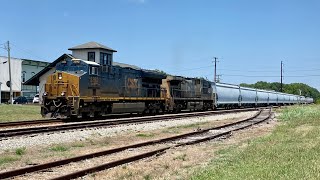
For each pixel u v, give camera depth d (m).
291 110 44.88
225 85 56.12
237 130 21.50
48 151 13.72
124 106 31.59
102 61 59.19
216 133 20.52
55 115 26.84
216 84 52.75
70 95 26.52
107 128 21.50
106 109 29.72
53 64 54.97
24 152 13.23
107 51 60.25
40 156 12.55
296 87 184.88
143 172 10.10
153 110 37.00
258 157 11.33
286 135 17.42
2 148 13.91
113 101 30.36
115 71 30.81
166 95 38.91
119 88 31.30
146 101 35.62
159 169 10.52
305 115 32.88
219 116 35.72
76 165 10.84
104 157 12.27
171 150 13.96
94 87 27.98
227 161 11.18
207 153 13.38
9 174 9.14
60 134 18.08
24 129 18.88
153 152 12.91
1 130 18.20
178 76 41.81
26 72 76.94
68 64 27.95
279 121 29.05
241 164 10.38
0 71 70.56
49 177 9.30
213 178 8.80
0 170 10.23
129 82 32.81
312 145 13.33
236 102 58.34
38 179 9.07
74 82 26.56
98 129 20.80
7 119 29.06
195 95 45.28
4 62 70.88
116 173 9.77
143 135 19.33
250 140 16.31
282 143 14.52
